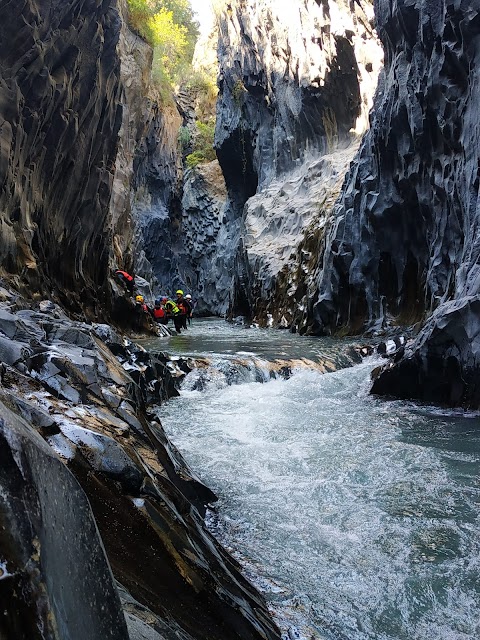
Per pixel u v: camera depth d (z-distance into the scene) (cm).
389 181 1686
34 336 498
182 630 219
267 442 730
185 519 354
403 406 944
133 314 1920
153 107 3609
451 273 1351
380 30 1681
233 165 3506
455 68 1288
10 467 90
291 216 2564
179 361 1145
